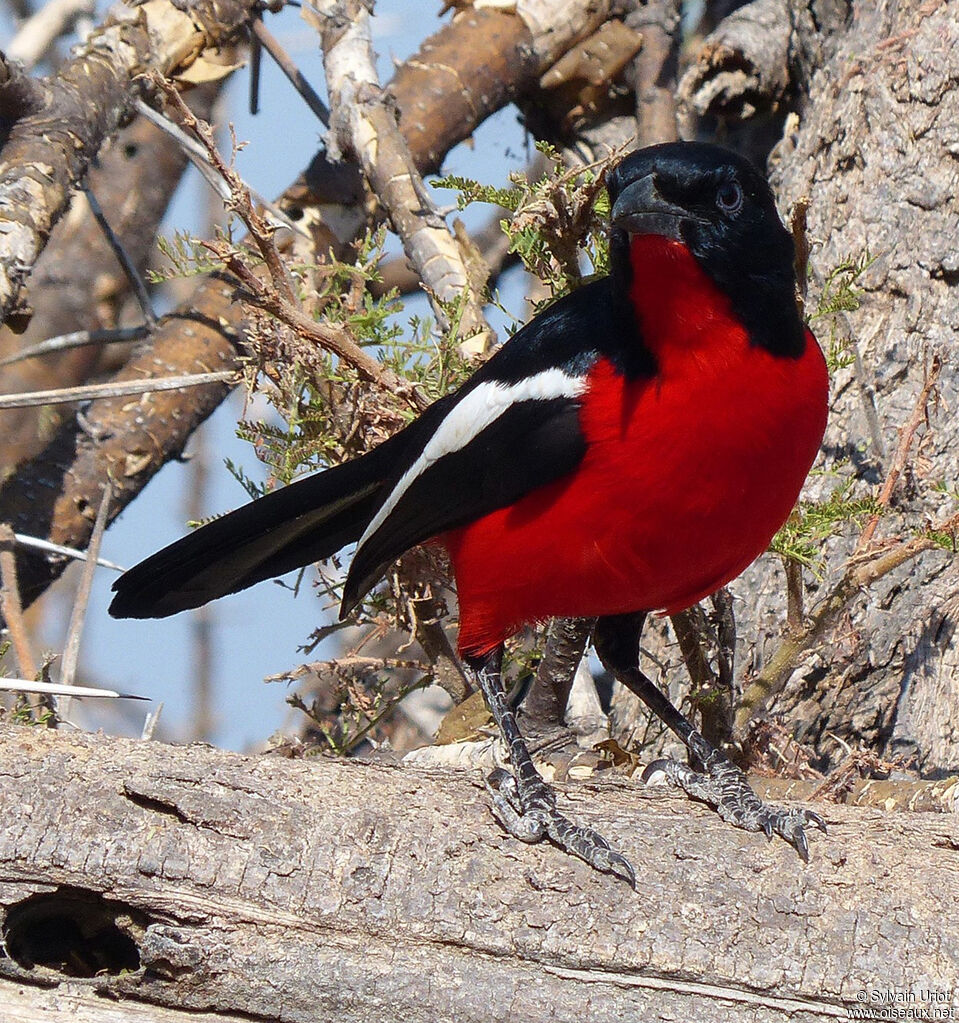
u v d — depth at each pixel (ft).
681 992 24.47
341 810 25.07
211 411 44.50
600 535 28.53
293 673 37.11
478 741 36.68
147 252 53.06
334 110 42.55
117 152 53.06
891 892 25.16
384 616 38.01
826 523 32.48
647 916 24.71
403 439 33.37
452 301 37.47
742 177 26.63
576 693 40.55
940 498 36.45
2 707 35.22
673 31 48.16
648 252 26.40
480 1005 24.12
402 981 24.12
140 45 42.47
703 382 26.81
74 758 25.09
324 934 24.31
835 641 35.35
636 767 34.06
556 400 27.99
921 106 39.83
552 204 32.42
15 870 24.03
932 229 38.93
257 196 39.04
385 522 31.94
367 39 43.34
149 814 24.59
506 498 29.22
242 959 24.00
